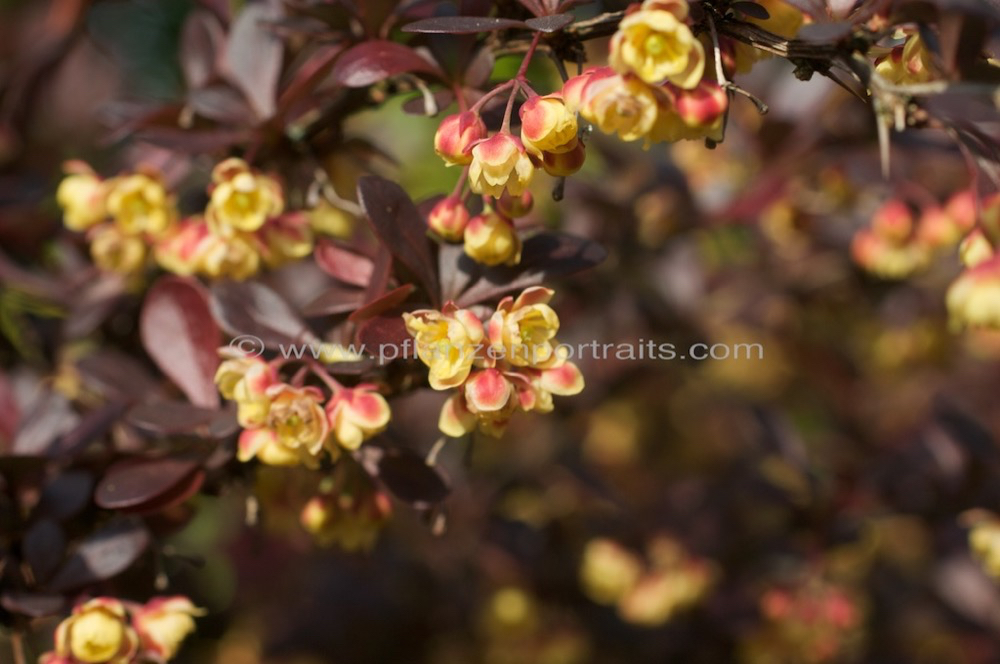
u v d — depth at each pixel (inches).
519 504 16.3
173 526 12.4
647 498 18.7
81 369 12.5
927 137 14.5
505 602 15.2
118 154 14.9
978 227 11.6
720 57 10.7
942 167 15.0
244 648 19.1
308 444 11.0
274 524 12.9
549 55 11.2
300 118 12.7
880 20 10.7
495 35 11.7
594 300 15.4
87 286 14.1
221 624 19.1
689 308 15.7
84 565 11.6
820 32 10.4
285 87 12.8
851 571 16.5
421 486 11.6
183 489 11.7
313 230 13.1
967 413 14.8
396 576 17.2
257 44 12.8
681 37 10.3
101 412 12.3
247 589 19.4
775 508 15.3
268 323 11.6
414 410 18.1
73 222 13.1
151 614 11.6
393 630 17.0
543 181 15.4
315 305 11.5
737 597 15.1
